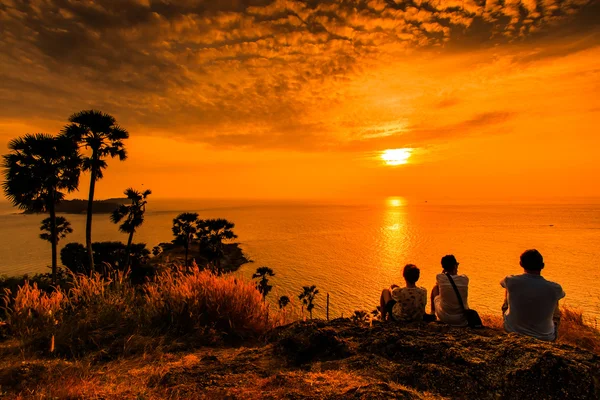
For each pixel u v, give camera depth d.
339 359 3.60
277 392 2.80
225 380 3.15
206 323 5.20
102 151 22.98
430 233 193.62
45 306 5.12
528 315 4.07
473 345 3.49
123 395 2.89
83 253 37.91
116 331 4.77
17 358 3.89
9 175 20.33
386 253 126.06
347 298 67.94
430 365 3.13
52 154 20.91
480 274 88.50
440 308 4.72
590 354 3.00
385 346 3.67
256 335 5.22
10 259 95.75
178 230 44.31
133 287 6.21
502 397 2.70
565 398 2.63
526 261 4.25
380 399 2.51
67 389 2.98
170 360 4.00
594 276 81.56
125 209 29.66
